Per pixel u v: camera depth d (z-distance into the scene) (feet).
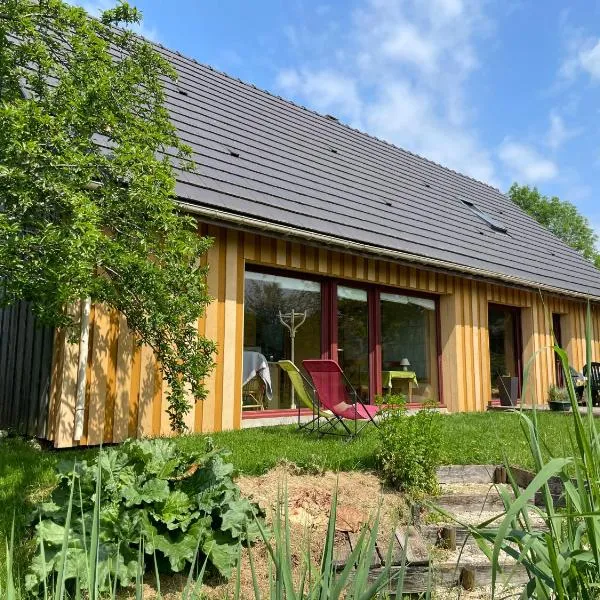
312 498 14.07
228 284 24.97
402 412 16.96
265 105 43.06
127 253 14.06
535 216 144.46
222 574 10.50
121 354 21.43
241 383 25.04
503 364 40.68
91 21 15.97
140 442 12.36
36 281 12.62
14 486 14.11
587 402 6.01
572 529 6.12
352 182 38.09
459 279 36.65
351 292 31.68
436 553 12.85
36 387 22.02
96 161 14.02
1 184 12.60
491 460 17.99
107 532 10.28
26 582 9.23
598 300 44.88
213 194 24.52
